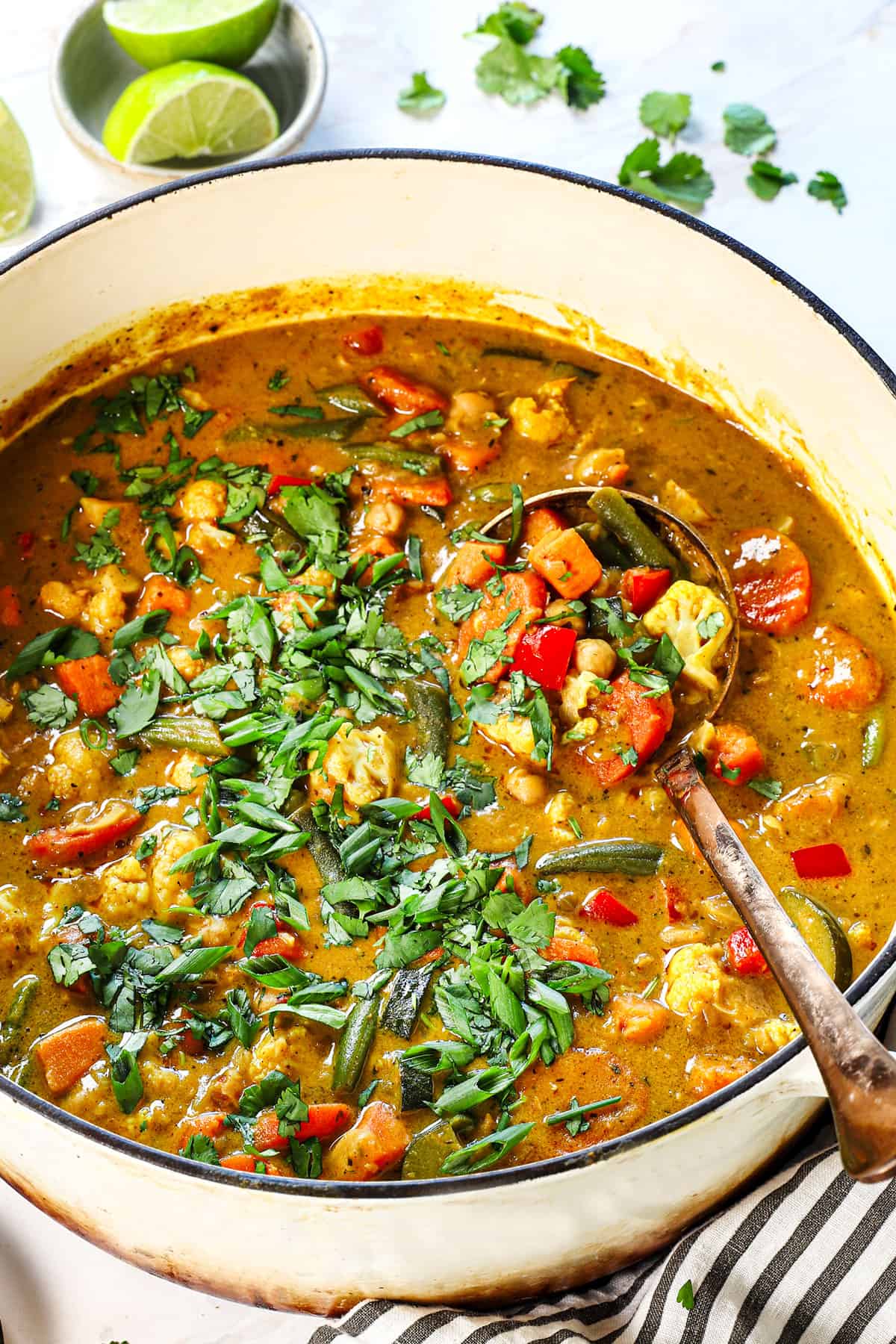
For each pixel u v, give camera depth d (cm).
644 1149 53
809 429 70
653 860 64
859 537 69
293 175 70
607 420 72
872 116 81
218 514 70
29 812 65
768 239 77
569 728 66
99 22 80
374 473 71
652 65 83
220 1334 60
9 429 72
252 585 69
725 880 59
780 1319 58
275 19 79
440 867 63
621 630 67
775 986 62
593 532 68
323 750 64
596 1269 59
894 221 78
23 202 78
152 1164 53
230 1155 60
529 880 64
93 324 72
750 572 69
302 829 64
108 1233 58
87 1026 61
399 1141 60
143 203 70
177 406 73
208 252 72
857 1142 52
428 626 68
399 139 81
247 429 72
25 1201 61
